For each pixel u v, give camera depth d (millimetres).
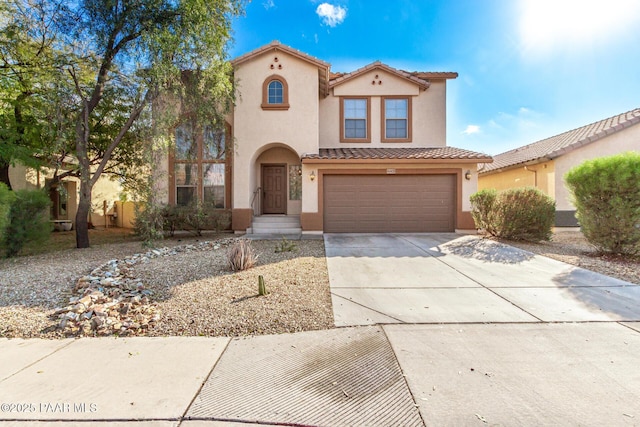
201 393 2973
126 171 13070
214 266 7535
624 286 6227
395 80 15695
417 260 8539
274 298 5512
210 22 9688
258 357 3672
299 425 2584
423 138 15750
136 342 4031
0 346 3895
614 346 3865
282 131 14211
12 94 10562
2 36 9133
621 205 8367
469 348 3854
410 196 13727
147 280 6379
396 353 3744
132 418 2619
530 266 7879
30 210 9305
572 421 2586
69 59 9438
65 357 3627
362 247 10375
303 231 13570
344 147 15727
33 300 5344
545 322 4617
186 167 14758
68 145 11078
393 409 2768
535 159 14906
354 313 4977
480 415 2668
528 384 3102
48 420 2584
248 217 14234
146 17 9203
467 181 13523
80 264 7969
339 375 3305
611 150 14172
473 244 10719
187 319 4676
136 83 10031
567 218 14297
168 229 13391
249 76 14250
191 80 10359
